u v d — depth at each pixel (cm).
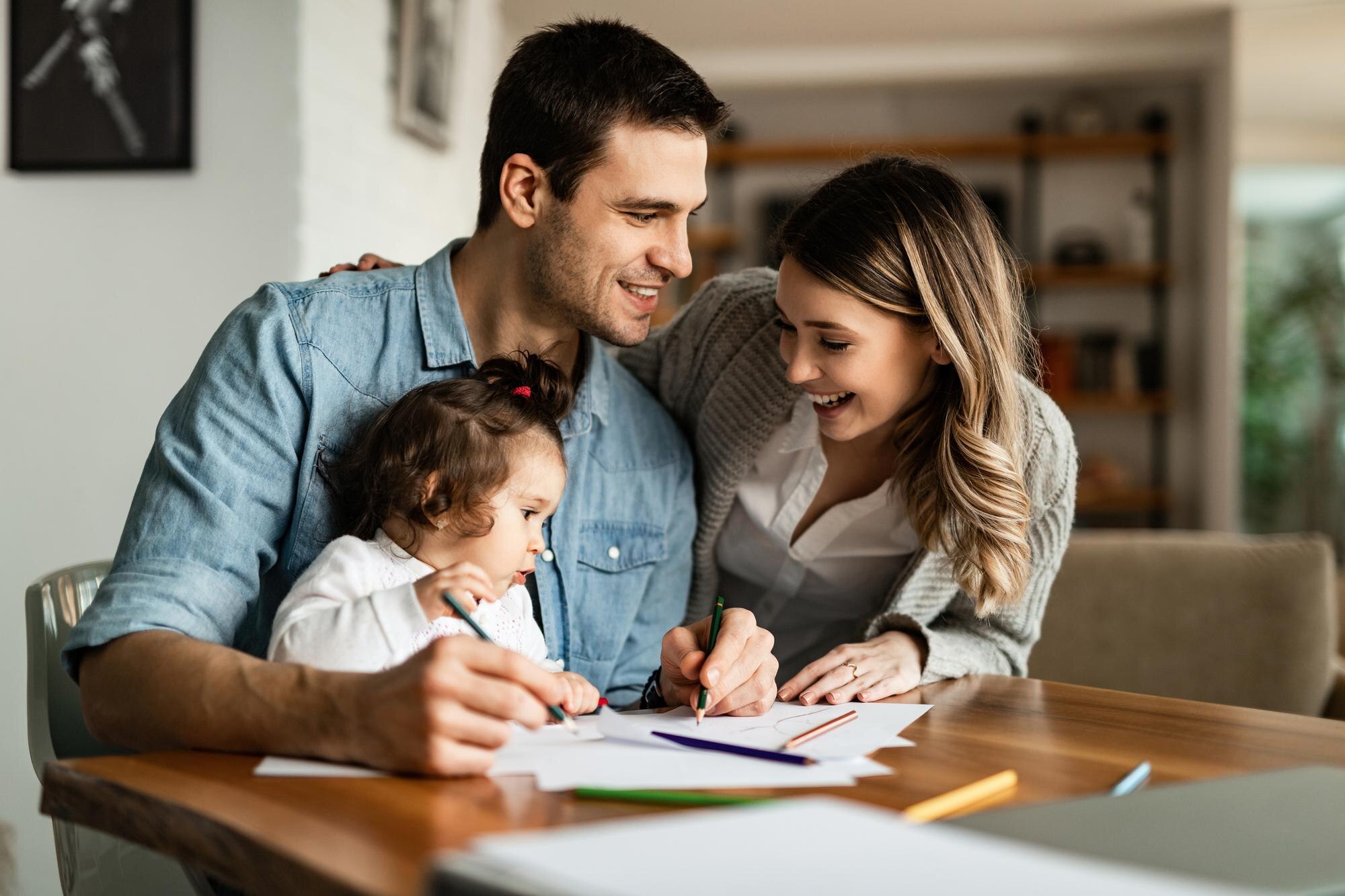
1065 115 469
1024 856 43
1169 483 472
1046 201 480
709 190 495
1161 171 472
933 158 124
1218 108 436
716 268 489
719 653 94
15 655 254
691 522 140
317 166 260
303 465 111
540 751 77
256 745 75
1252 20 416
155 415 254
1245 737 88
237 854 59
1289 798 65
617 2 411
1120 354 466
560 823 61
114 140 252
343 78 274
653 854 43
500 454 106
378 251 297
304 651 88
